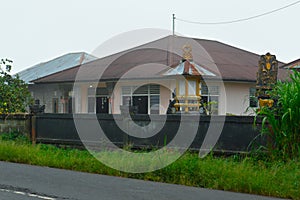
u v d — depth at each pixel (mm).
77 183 8586
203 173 9312
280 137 10484
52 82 26812
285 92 10641
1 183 8328
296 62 18750
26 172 9734
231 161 10469
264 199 7773
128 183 8883
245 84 25422
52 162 11008
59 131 13906
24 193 7508
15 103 18312
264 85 12797
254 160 10570
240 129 11109
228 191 8492
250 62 28703
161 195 7742
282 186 8398
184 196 7734
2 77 18359
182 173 9531
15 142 13828
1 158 11828
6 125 15086
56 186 8172
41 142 14180
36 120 14375
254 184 8477
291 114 10289
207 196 7820
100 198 7270
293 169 9578
